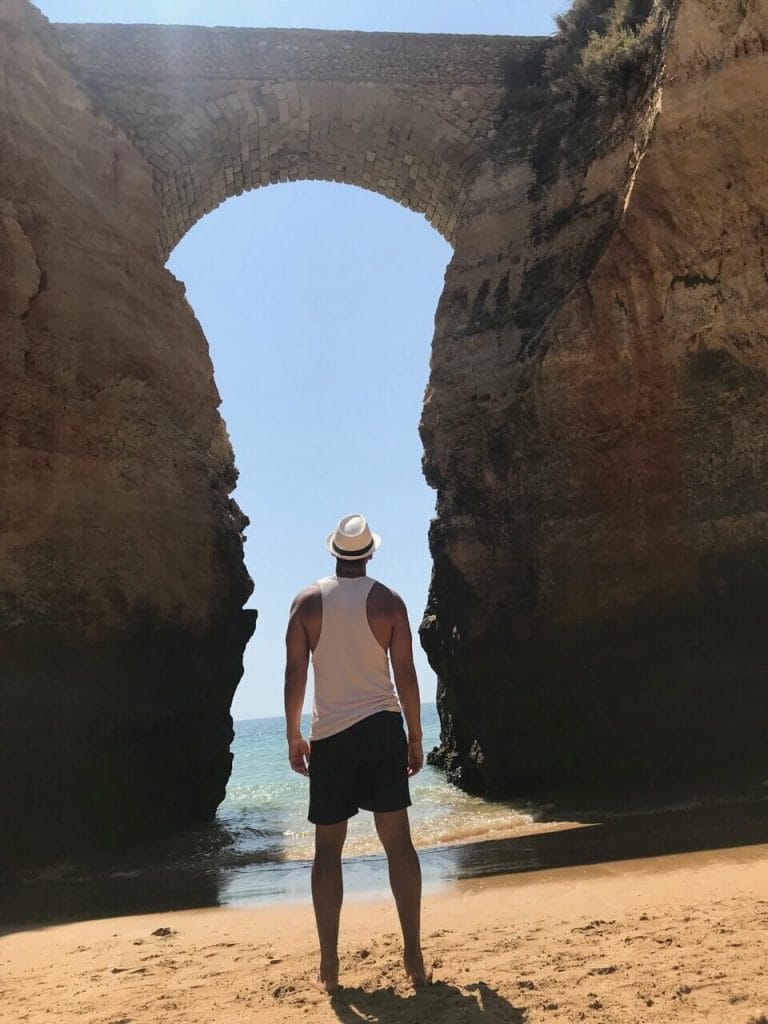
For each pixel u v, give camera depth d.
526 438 13.10
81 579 10.74
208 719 13.38
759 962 3.20
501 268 15.00
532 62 16.19
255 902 6.10
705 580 10.84
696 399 11.38
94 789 10.12
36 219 11.46
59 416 11.05
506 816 10.23
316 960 3.85
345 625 3.50
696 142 11.20
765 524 10.53
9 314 10.66
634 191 11.71
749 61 10.82
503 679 12.95
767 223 11.05
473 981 3.29
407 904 3.37
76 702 10.13
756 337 11.03
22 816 9.02
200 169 16.44
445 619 14.59
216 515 14.42
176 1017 3.08
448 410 14.58
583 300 12.44
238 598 14.92
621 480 11.88
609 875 5.57
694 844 6.36
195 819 12.62
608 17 14.66
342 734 3.43
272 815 13.70
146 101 15.62
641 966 3.28
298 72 16.11
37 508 10.44
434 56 16.45
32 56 12.16
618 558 11.70
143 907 6.26
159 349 13.62
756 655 10.24
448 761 15.91
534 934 4.03
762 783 9.34
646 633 11.23
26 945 4.94
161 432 13.03
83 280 12.07
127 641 11.28
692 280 11.55
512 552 13.18
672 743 10.67
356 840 9.16
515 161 15.52
